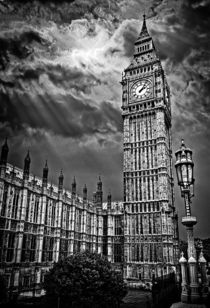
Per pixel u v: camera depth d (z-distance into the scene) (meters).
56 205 73.81
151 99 95.12
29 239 62.19
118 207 97.94
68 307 35.56
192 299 24.95
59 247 71.81
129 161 92.12
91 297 34.16
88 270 35.66
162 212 81.12
